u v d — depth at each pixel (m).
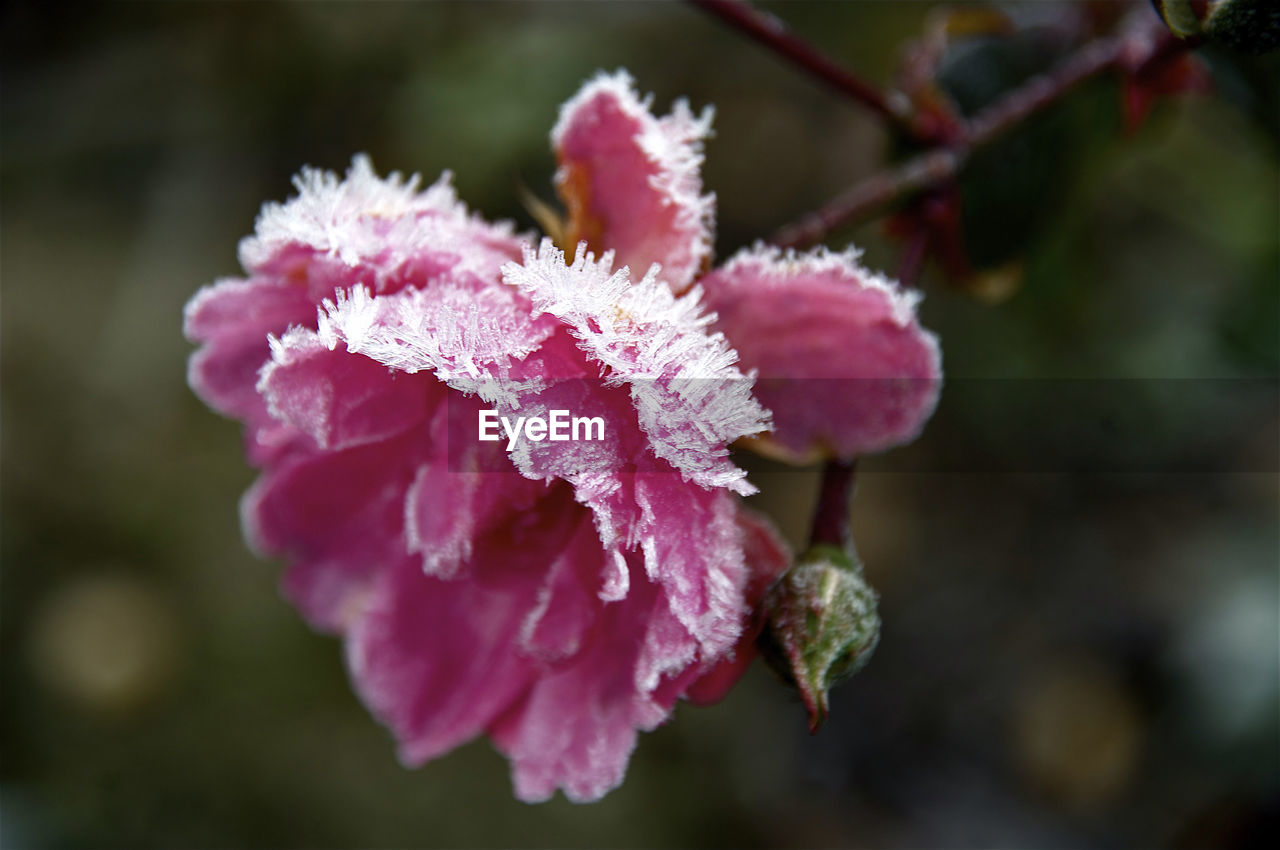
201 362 0.18
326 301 0.17
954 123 0.23
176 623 0.45
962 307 0.39
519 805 0.43
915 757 0.47
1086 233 0.36
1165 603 0.42
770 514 0.46
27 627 0.45
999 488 0.48
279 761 0.43
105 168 0.43
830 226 0.21
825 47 0.37
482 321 0.17
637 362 0.17
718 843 0.45
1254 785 0.35
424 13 0.37
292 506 0.19
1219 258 0.36
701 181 0.18
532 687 0.19
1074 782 0.42
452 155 0.36
